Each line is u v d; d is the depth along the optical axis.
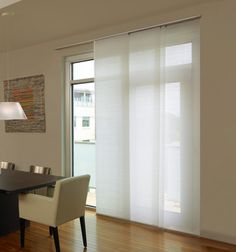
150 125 3.84
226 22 3.26
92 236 3.56
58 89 4.91
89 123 4.71
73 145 4.93
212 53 3.35
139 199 3.97
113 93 4.16
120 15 3.76
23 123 5.43
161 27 3.74
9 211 3.65
